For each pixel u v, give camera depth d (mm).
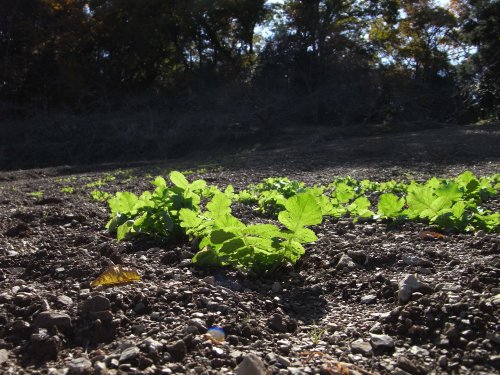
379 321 664
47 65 9086
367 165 3570
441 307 650
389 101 8852
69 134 8078
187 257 966
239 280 851
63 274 892
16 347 593
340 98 8672
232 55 10258
